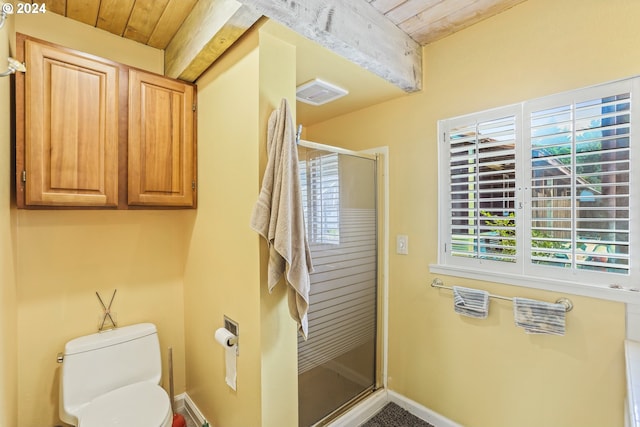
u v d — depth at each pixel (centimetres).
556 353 142
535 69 147
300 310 133
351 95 202
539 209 148
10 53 126
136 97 168
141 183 169
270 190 132
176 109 184
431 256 191
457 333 178
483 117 166
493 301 163
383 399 208
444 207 184
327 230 184
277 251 127
